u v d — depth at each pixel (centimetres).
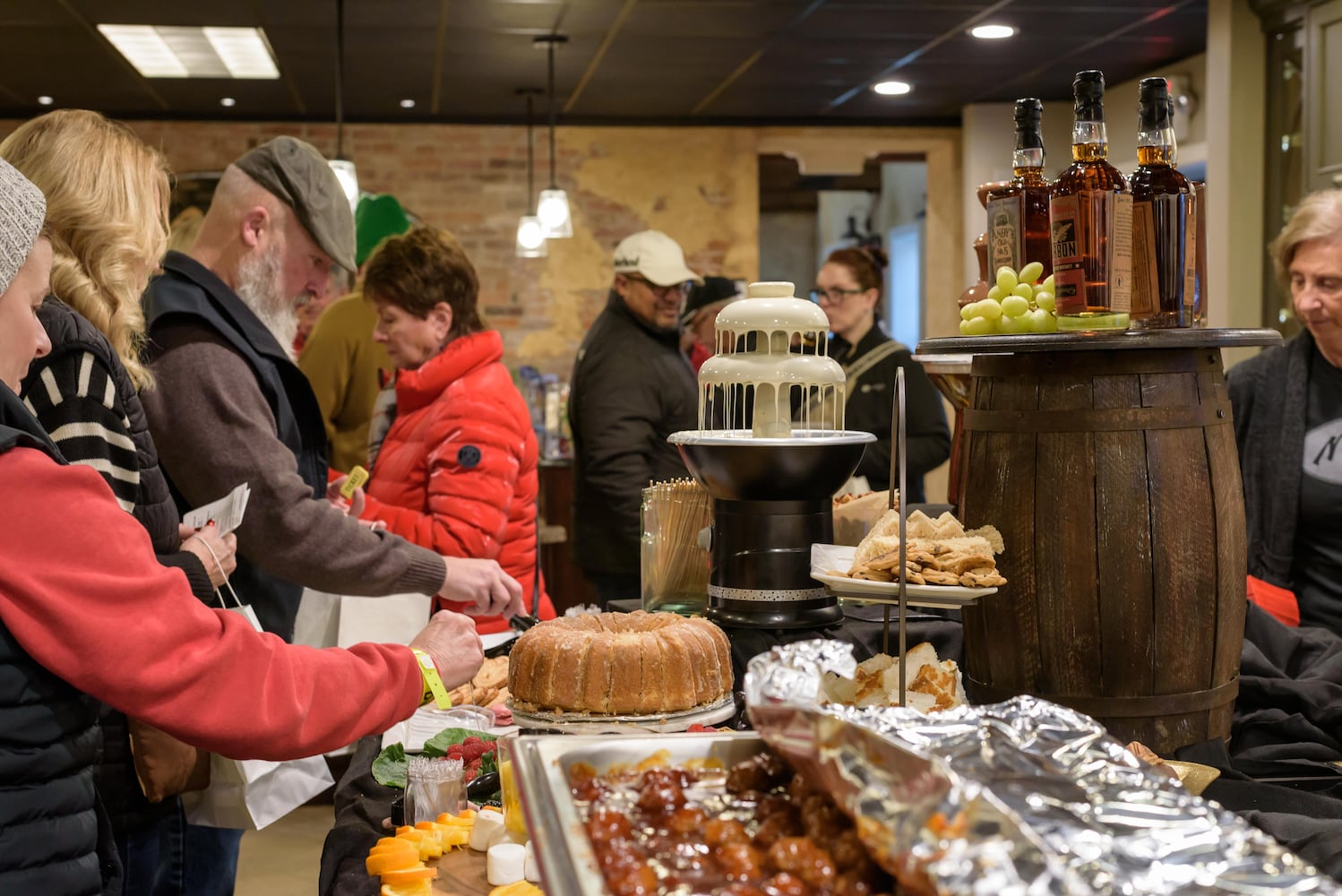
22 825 108
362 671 130
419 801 127
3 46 548
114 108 693
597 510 338
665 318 342
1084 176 126
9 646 107
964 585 118
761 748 90
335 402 408
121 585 110
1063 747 84
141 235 164
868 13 516
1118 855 76
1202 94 611
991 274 147
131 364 164
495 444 254
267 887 322
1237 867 76
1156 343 124
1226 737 136
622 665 126
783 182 1109
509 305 742
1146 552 126
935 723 85
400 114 722
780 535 152
